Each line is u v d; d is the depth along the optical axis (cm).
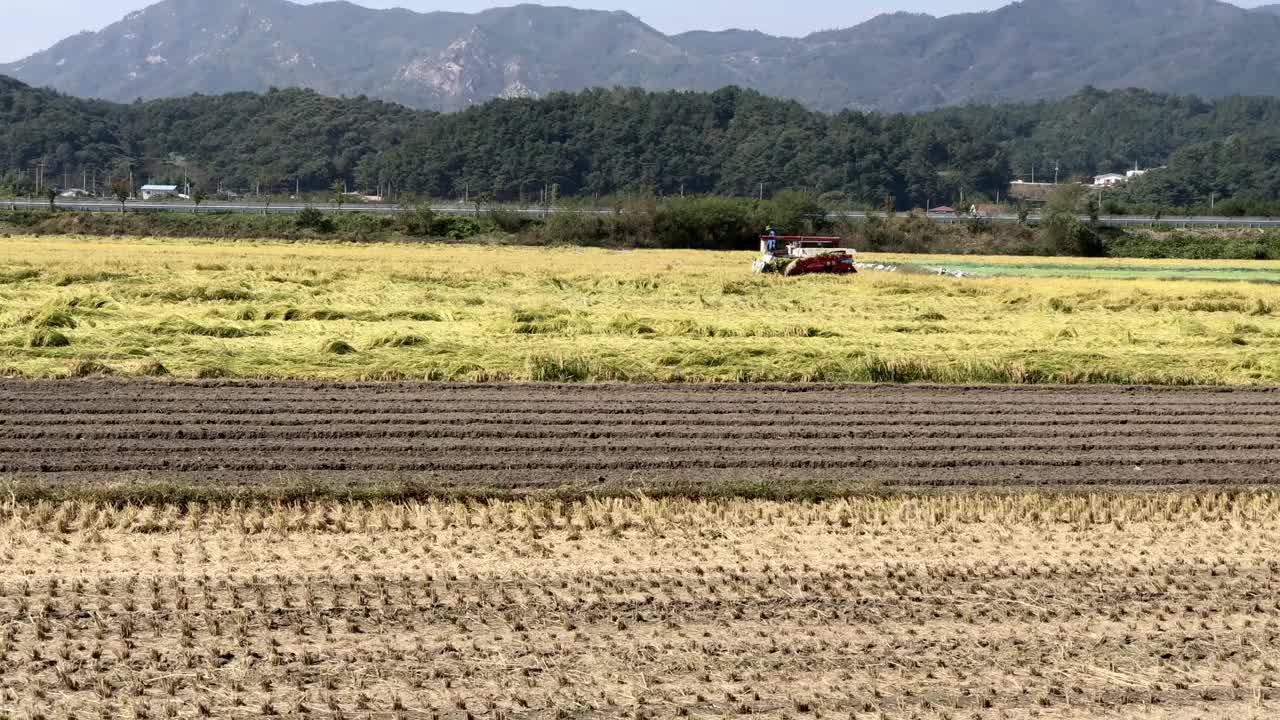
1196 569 1293
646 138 18612
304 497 1449
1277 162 19038
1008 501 1502
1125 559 1318
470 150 18250
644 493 1491
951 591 1212
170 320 2778
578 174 18138
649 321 2977
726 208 8900
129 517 1356
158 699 948
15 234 8044
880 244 8869
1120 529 1427
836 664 1036
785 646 1068
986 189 19188
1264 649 1089
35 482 1467
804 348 2591
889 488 1535
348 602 1143
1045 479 1652
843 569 1266
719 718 938
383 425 1850
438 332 2772
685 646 1063
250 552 1269
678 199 9244
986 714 953
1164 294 4047
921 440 1856
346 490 1461
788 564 1273
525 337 2708
